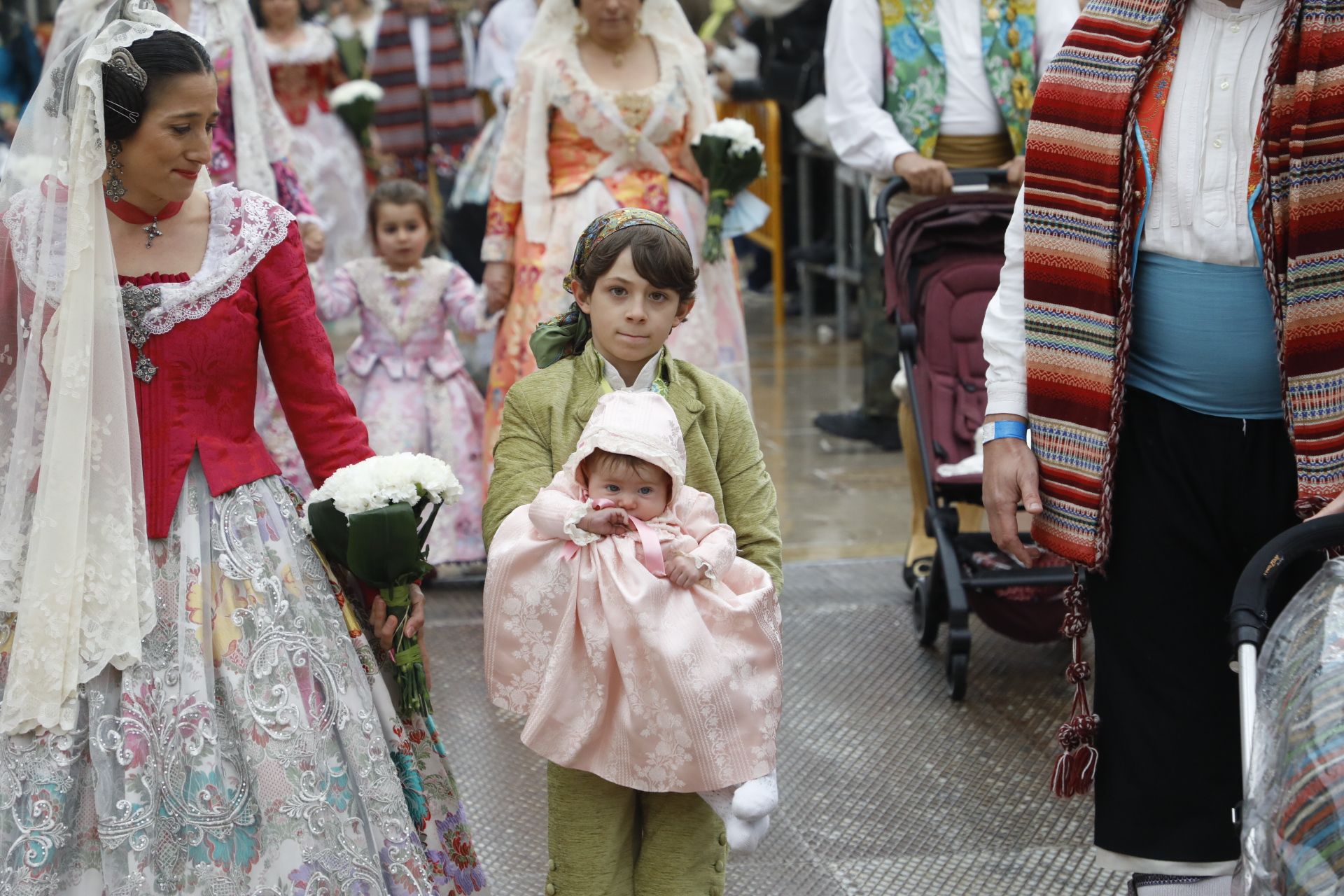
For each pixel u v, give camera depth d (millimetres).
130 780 3119
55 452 3143
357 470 3363
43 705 3100
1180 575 3510
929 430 5906
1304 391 3254
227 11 6109
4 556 3168
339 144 11031
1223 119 3305
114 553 3178
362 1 13188
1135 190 3377
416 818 3490
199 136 3250
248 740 3203
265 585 3316
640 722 3219
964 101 6395
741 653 3299
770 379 11414
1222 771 3525
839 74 6488
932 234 5969
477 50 12875
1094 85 3404
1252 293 3354
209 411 3369
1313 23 3152
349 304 7133
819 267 13219
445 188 12352
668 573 3262
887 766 5117
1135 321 3490
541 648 3328
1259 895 2594
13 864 3035
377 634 3510
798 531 7793
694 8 11453
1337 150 3164
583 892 3436
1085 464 3469
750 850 3275
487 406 6816
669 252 3506
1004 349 3637
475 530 7113
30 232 3199
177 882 3145
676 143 6574
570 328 3750
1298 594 2777
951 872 4414
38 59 12539
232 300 3373
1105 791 3623
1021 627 5742
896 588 6895
